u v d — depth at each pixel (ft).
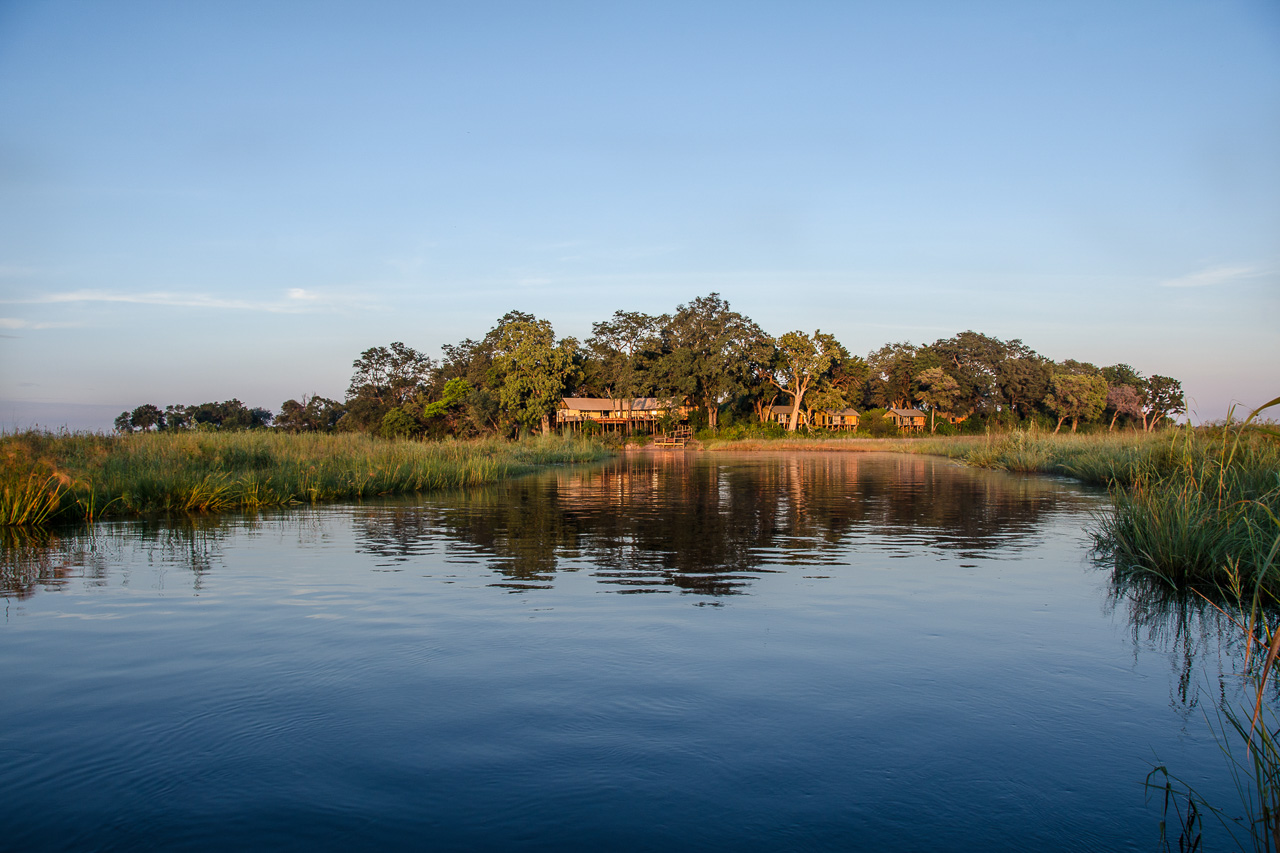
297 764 13.48
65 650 19.88
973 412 357.82
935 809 12.07
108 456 61.26
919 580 29.19
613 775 13.12
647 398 309.22
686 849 10.91
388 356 318.04
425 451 93.76
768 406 330.75
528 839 11.16
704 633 21.65
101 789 12.59
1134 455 75.00
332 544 38.01
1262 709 16.10
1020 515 51.44
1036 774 13.25
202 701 16.37
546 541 39.32
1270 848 10.96
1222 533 28.78
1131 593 26.84
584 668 18.60
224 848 10.86
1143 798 12.46
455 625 22.44
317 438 97.50
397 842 11.07
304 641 20.76
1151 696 16.90
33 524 44.73
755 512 53.47
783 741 14.49
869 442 225.97
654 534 42.04
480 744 14.30
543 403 248.32
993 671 18.48
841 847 11.00
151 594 26.43
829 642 20.84
